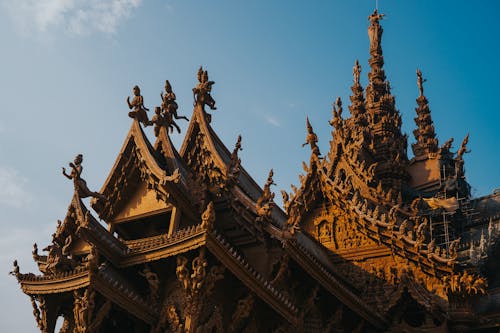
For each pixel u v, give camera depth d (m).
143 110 27.08
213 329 22.05
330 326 27.83
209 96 29.38
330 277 26.97
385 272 33.19
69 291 21.61
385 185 45.78
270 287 22.89
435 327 29.67
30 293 22.61
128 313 22.00
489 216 42.59
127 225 26.94
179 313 22.11
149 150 26.08
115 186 26.50
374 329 30.34
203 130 28.11
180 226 25.06
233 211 26.31
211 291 21.44
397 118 50.81
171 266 23.08
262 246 25.97
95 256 20.84
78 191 25.25
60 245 25.33
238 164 26.92
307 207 36.97
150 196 26.14
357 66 52.78
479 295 29.92
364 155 45.53
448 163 47.75
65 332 22.86
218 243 20.98
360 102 51.00
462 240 40.81
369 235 34.59
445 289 30.67
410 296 30.78
